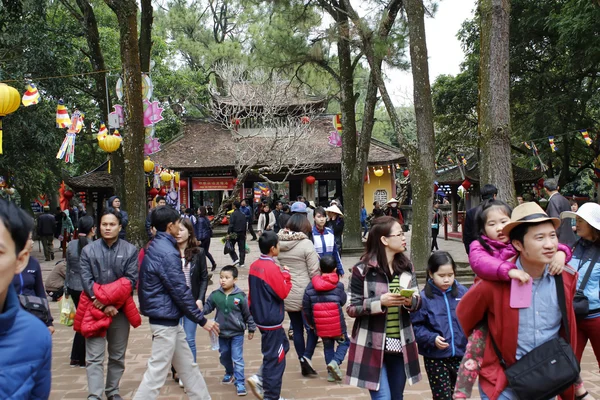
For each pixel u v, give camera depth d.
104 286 4.49
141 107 10.98
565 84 20.58
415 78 10.54
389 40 12.63
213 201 31.39
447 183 21.08
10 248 1.60
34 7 14.73
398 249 3.60
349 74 16.23
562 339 2.56
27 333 1.63
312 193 28.27
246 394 4.93
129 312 4.64
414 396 4.79
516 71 21.09
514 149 25.05
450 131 26.23
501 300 2.59
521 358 2.55
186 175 27.41
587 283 3.87
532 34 19.94
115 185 16.09
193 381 4.23
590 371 5.35
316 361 5.98
